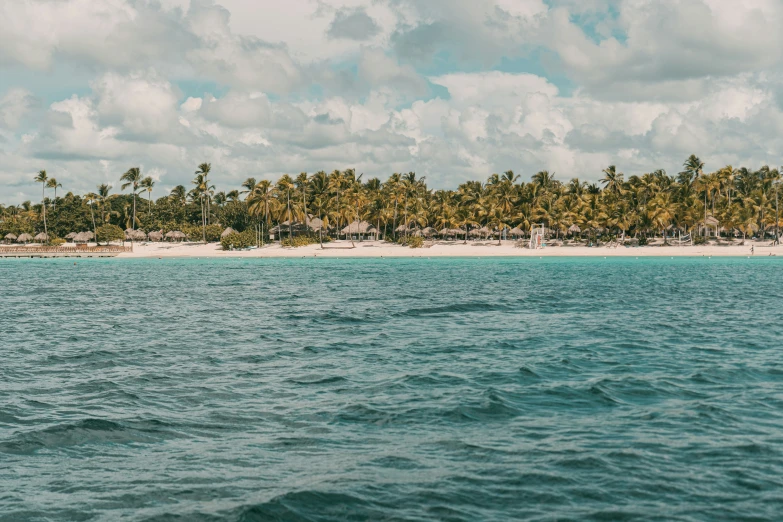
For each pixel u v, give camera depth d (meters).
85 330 32.25
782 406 16.27
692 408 16.09
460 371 21.08
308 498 10.62
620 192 148.62
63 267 103.19
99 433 14.44
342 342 27.69
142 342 28.16
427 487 11.05
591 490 10.87
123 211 172.62
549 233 148.50
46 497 10.85
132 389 18.91
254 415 15.88
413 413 15.85
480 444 13.37
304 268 94.19
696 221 135.25
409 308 40.84
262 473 11.82
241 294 52.66
